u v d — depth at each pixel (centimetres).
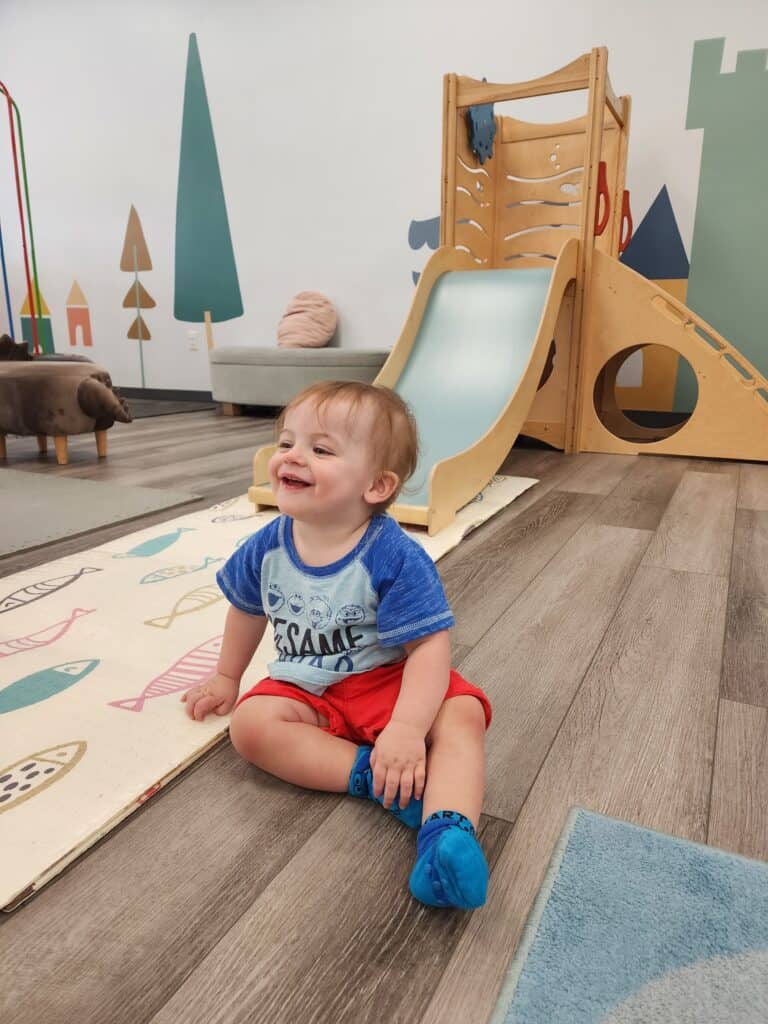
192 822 72
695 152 308
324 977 54
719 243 312
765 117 296
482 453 194
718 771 80
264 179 410
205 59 407
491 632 118
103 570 143
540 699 97
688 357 267
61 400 248
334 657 77
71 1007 52
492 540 167
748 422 262
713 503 201
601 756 83
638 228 323
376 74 368
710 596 132
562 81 259
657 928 58
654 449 278
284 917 60
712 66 299
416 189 373
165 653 107
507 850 68
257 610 85
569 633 117
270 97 396
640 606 128
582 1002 51
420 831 62
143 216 448
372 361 361
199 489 216
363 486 75
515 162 314
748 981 53
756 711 93
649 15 305
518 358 239
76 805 72
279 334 399
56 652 107
